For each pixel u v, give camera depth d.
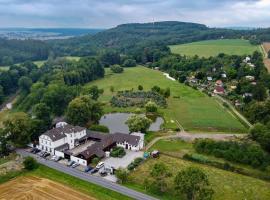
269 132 121.06
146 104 173.75
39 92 186.75
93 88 195.25
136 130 136.25
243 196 91.44
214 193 92.50
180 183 85.62
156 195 91.00
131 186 95.88
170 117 164.88
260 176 103.31
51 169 106.12
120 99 197.50
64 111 167.00
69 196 89.75
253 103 164.62
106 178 100.62
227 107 183.25
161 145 128.12
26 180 99.00
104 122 161.62
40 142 122.00
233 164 111.31
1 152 116.38
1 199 88.06
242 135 137.88
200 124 152.38
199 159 113.25
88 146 123.69
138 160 111.44
